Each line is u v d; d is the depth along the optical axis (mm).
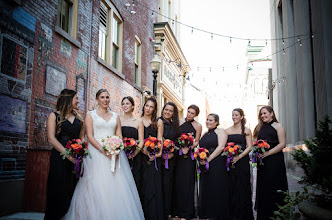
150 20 14812
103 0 9570
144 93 13148
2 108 5078
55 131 4047
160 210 4680
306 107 12094
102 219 3898
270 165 4699
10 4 5320
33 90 5914
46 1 6426
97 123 4391
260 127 5117
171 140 5156
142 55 13477
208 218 5055
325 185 2732
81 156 3902
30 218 4770
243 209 5023
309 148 2969
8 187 5051
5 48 5180
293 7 15820
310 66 12281
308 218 2668
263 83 35000
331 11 9516
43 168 5410
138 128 4910
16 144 5375
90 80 8445
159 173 4840
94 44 8789
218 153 5180
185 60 21219
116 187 4121
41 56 6203
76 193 4023
